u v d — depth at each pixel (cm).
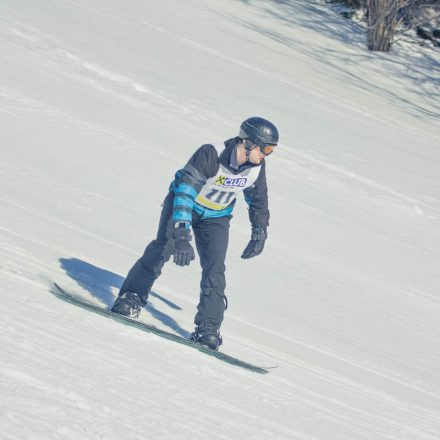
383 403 1263
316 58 7006
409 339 2028
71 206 2062
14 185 2039
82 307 1077
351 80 6688
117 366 853
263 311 1781
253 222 1313
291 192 3203
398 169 4303
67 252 1516
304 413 995
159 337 1091
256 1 8212
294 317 1830
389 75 7306
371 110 5784
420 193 3962
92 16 5450
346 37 7950
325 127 4700
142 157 2877
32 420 613
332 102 5556
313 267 2398
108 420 677
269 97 4969
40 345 807
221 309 1238
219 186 1216
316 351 1552
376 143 4772
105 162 2656
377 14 7794
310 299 2066
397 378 1576
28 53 3850
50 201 2022
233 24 7112
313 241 2689
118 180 2519
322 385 1227
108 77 4016
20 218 1662
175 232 1181
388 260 2791
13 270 1151
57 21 4859
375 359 1681
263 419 886
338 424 1004
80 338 901
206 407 841
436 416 1329
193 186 1191
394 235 3142
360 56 7556
